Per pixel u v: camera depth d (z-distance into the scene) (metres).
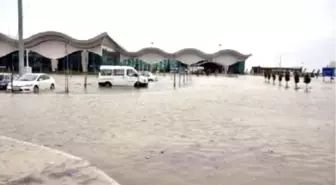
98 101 15.38
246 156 6.26
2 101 14.68
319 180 5.02
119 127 8.94
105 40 62.34
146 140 7.47
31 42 61.69
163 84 33.31
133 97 17.95
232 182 4.88
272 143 7.33
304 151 6.67
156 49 79.31
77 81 35.09
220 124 9.66
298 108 14.05
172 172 5.29
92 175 4.69
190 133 8.29
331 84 40.47
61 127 8.78
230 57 84.12
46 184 4.27
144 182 4.84
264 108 13.88
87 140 7.39
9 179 4.40
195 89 26.27
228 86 31.66
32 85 20.70
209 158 6.10
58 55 63.09
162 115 11.26
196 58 83.31
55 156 5.55
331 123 10.09
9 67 62.62
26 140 7.30
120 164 5.68
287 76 33.28
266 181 4.94
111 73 28.44
